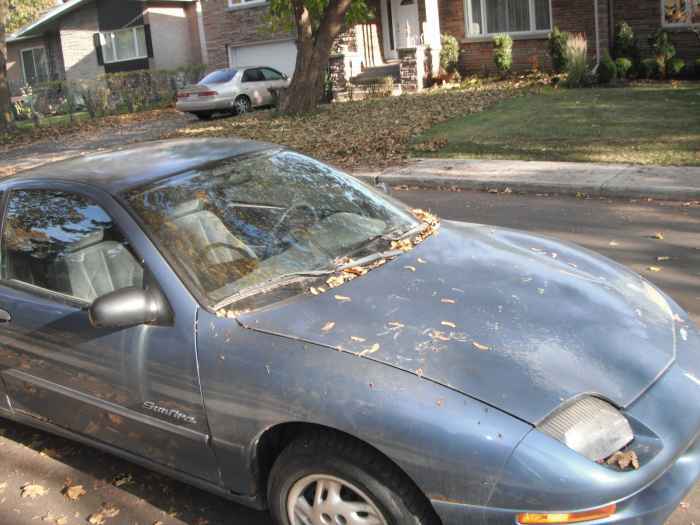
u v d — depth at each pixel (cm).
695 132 1181
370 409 257
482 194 985
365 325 290
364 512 266
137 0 3231
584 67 1891
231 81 2302
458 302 306
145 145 434
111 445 351
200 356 298
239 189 371
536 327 290
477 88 2077
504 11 2214
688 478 267
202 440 305
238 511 341
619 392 267
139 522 339
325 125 1702
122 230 336
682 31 1952
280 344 286
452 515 248
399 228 385
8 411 399
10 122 2456
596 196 914
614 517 243
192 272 318
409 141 1372
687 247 676
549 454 239
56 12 3472
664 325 318
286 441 298
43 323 352
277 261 337
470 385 257
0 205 392
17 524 347
